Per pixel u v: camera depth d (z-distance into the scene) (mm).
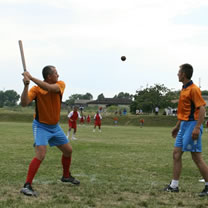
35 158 5184
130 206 4355
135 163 8766
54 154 10469
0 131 24172
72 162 8734
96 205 4395
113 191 5312
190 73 5406
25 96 4953
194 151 5273
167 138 19891
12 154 10289
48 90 5023
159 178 6684
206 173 5254
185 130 5391
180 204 4562
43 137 5289
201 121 5207
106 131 28969
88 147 13125
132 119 54906
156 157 10172
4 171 7121
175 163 5496
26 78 4879
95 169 7676
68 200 4594
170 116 54719
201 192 5223
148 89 73500
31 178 5082
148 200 4781
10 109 77938
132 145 14445
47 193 5125
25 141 15328
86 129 32719
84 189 5461
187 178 6785
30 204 4367
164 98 72062
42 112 5285
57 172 7105
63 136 5629
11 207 4199
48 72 5301
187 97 5348
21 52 5090
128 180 6395
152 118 54438
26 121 55969
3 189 5309
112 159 9484
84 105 132250
